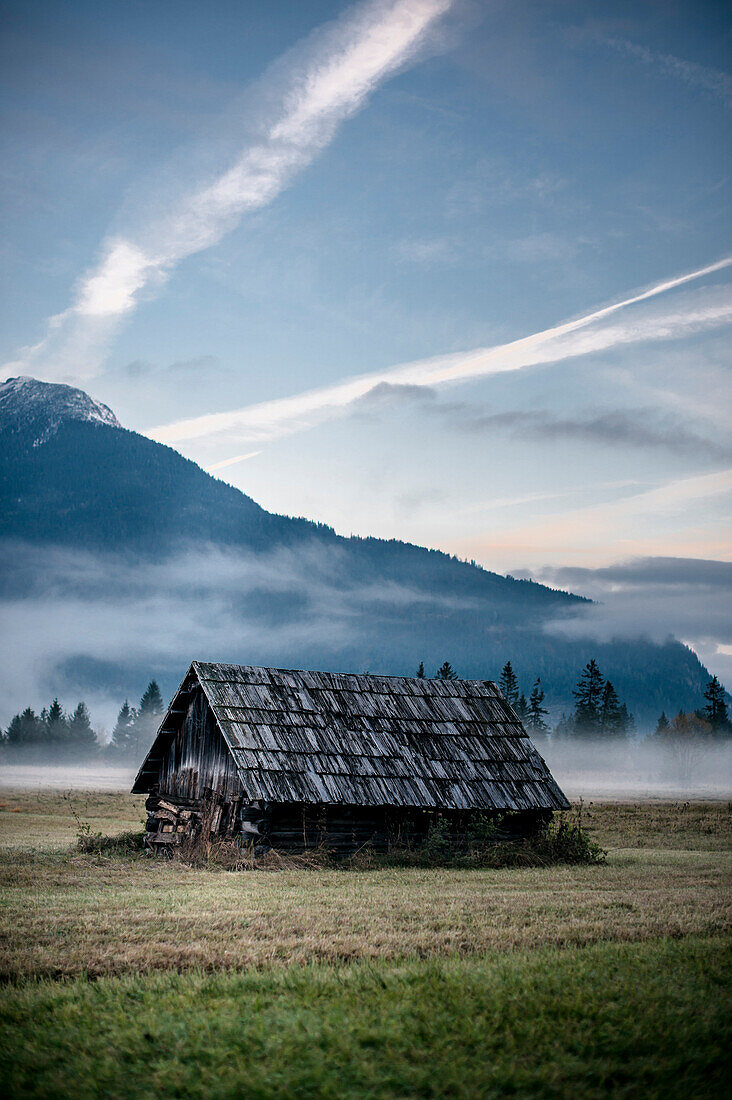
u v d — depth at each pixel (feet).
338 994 35.14
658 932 49.19
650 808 188.96
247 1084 26.63
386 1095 26.00
